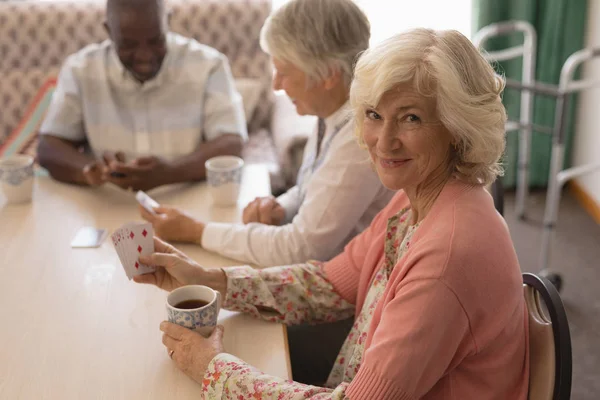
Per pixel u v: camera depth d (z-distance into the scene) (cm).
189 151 219
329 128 153
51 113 211
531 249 322
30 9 306
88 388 105
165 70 213
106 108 214
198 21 309
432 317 90
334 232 145
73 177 190
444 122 94
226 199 175
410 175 100
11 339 118
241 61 314
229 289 127
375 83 93
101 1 317
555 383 98
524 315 105
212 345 109
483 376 98
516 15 357
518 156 383
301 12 141
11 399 103
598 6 343
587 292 284
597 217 352
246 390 100
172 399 103
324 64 143
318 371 154
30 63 308
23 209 174
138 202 176
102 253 149
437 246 93
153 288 134
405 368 89
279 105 312
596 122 351
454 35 94
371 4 369
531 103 359
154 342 117
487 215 98
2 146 291
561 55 366
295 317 131
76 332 119
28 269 142
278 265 147
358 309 130
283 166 271
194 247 154
